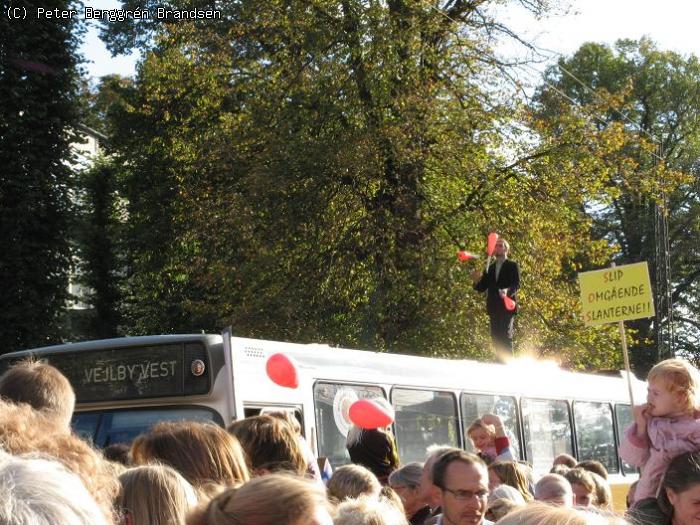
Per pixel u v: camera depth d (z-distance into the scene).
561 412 15.98
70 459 2.95
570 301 26.75
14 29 28.14
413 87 25.30
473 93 26.19
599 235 50.75
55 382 4.32
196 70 27.19
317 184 25.14
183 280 31.67
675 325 48.94
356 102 25.02
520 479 7.95
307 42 25.23
